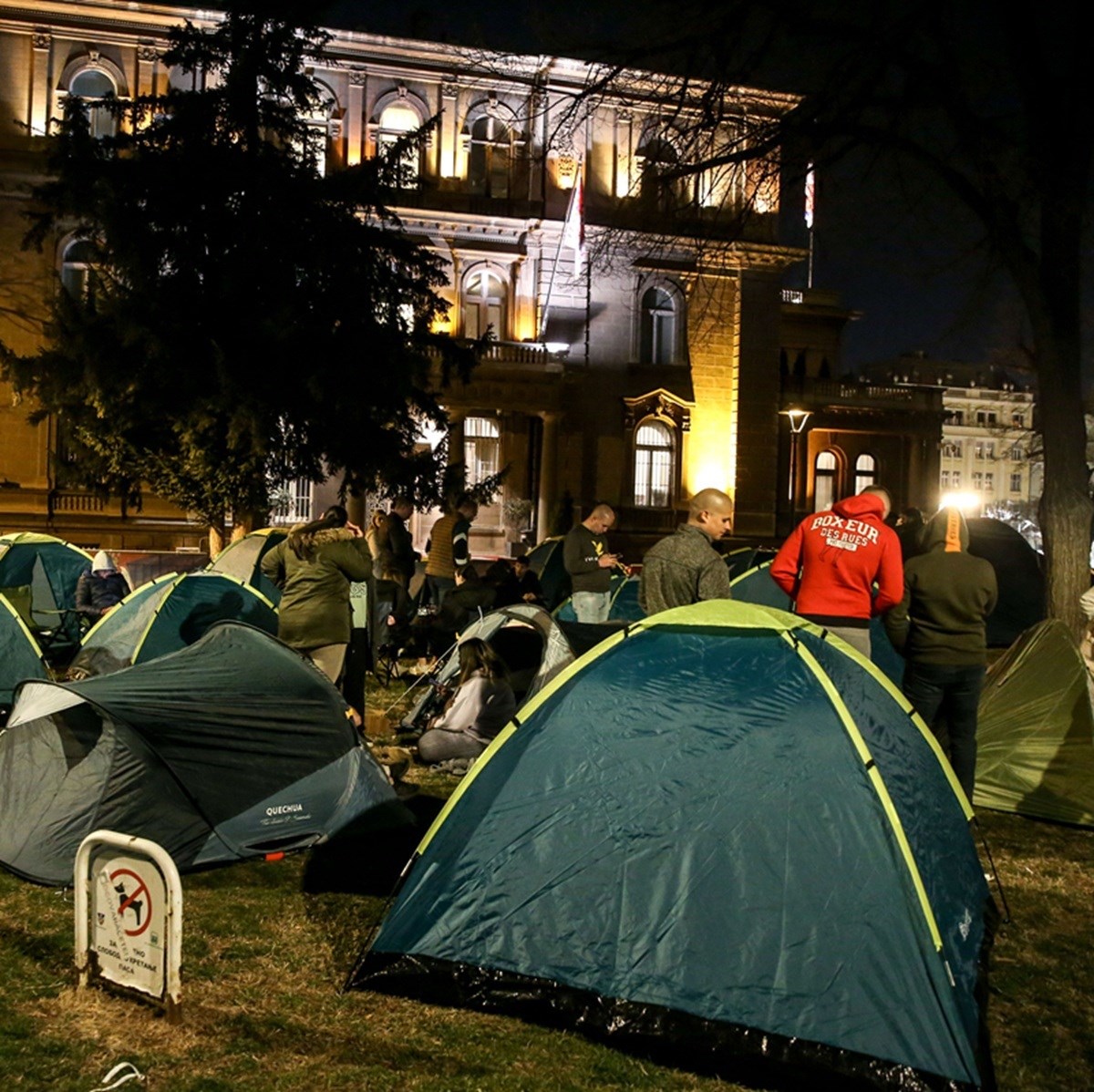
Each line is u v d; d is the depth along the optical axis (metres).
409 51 34.03
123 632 11.89
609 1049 4.48
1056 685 8.30
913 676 7.14
